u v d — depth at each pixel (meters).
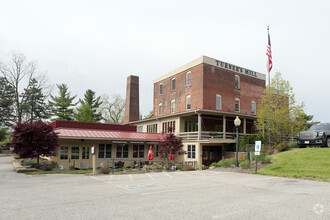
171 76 39.44
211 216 6.20
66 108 60.75
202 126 32.22
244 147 25.42
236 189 10.00
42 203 7.52
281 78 28.00
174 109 38.00
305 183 11.50
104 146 26.38
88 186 10.82
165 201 7.82
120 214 6.32
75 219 5.90
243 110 36.75
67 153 24.16
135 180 12.75
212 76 33.69
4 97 48.59
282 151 22.36
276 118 26.44
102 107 71.38
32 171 17.09
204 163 28.55
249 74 38.44
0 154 41.06
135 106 49.66
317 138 19.42
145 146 29.09
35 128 18.09
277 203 7.57
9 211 6.60
